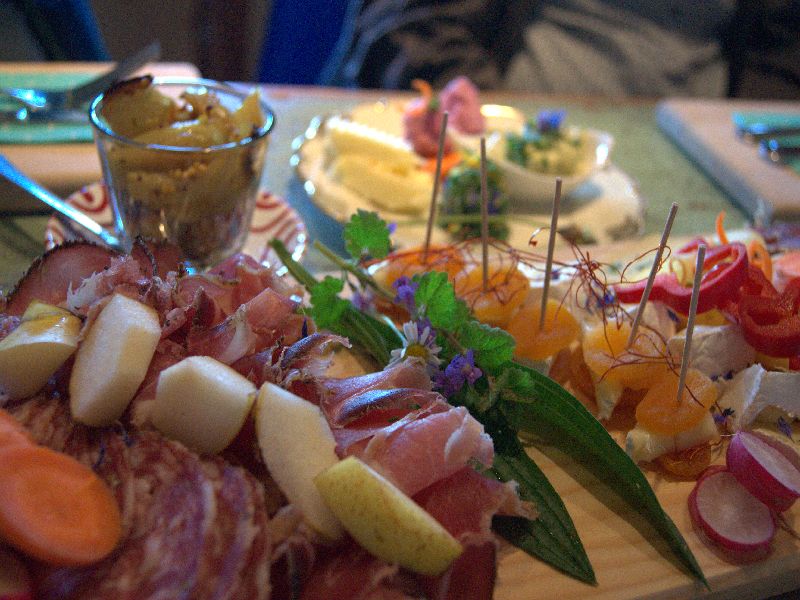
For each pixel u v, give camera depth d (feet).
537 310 0.99
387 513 0.65
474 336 0.90
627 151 1.90
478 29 2.50
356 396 0.81
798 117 1.98
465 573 0.71
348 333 1.02
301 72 3.24
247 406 0.69
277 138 1.77
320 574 0.69
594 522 0.85
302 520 0.68
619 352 0.95
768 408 0.97
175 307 0.78
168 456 0.68
